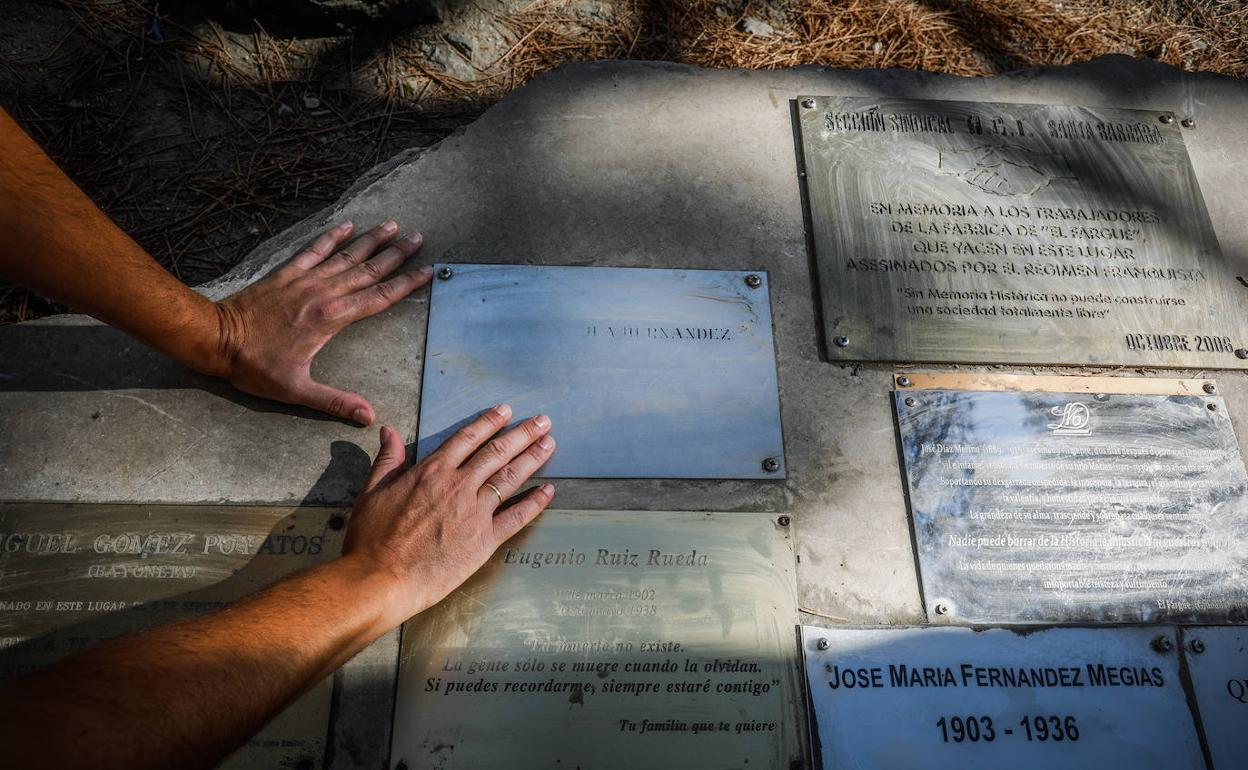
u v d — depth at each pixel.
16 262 1.45
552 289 2.09
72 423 1.88
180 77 2.52
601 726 1.66
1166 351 2.13
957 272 2.17
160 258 2.22
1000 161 2.34
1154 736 1.73
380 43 2.64
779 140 2.36
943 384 2.04
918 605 1.82
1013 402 2.03
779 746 1.67
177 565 1.74
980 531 1.89
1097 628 1.81
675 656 1.72
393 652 1.70
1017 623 1.81
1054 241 2.23
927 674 1.75
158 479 1.83
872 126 2.37
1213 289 2.21
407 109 2.52
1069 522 1.90
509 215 2.20
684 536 1.83
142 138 2.41
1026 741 1.70
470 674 1.68
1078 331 2.13
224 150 2.42
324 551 1.77
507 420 1.85
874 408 2.02
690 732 1.67
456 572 1.64
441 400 1.93
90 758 0.88
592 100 2.38
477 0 2.70
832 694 1.72
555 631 1.72
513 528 1.74
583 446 1.90
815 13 2.80
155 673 1.03
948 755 1.68
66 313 2.01
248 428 1.90
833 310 2.11
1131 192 2.33
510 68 2.62
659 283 2.12
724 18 2.77
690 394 1.98
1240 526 1.93
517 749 1.64
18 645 1.66
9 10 2.54
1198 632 1.83
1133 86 2.52
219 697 1.07
